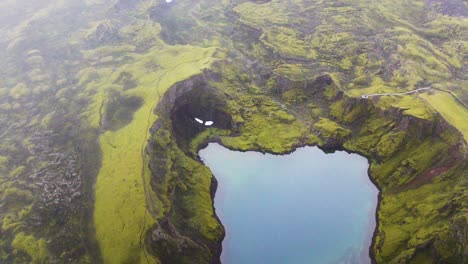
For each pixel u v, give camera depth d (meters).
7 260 76.00
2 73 132.25
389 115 109.12
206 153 113.88
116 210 83.06
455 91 110.69
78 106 114.38
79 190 88.94
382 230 89.06
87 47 144.38
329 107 121.06
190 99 121.12
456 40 134.62
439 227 79.69
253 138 115.69
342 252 87.56
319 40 143.25
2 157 99.06
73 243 78.50
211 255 85.88
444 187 88.25
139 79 122.50
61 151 99.94
